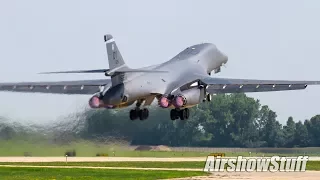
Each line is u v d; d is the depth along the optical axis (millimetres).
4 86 138125
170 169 161375
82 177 139000
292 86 142125
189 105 145750
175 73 149000
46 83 139750
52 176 140875
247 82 145500
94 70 132625
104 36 138250
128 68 137625
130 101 140500
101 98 137500
